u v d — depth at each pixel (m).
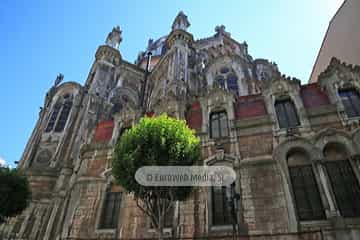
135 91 39.00
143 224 13.97
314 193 12.17
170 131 11.59
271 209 12.18
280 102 16.12
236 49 40.53
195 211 13.39
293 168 13.33
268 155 13.98
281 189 12.58
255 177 13.47
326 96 15.20
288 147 13.75
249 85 28.97
